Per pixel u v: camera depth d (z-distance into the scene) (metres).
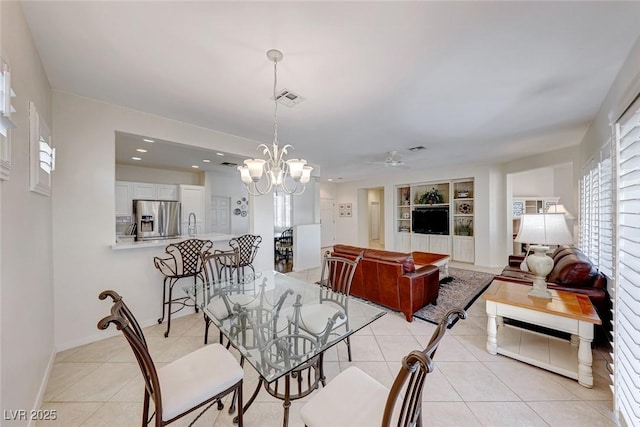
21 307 1.47
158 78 2.17
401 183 7.39
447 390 1.88
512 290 2.50
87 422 1.61
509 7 1.42
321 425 1.10
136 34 1.64
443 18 1.50
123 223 5.57
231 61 1.93
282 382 2.03
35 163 1.67
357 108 2.77
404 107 2.76
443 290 4.22
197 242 3.01
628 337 1.50
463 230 6.50
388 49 1.79
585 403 1.74
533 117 3.04
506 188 5.70
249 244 3.71
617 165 1.73
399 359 2.29
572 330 1.93
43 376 1.88
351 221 9.04
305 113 2.91
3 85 1.11
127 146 4.26
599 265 2.80
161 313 3.04
